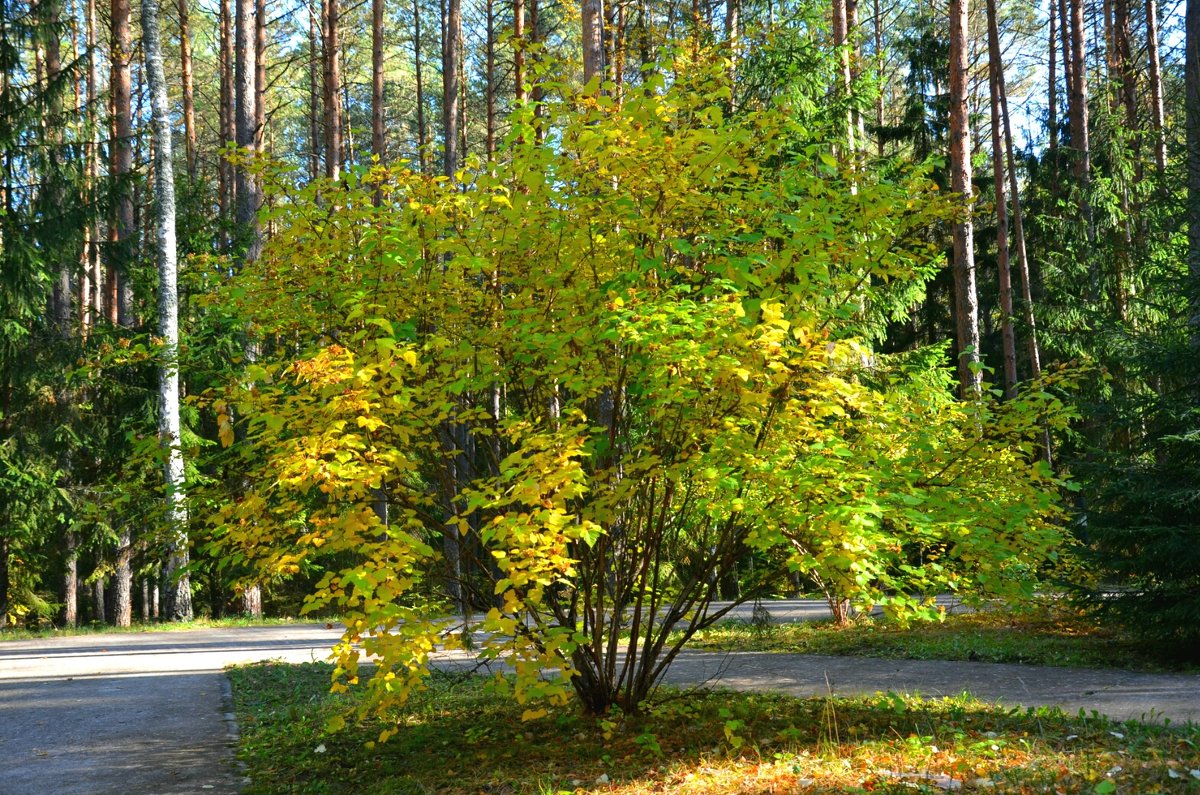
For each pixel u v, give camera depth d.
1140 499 9.20
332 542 4.61
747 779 4.77
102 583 25.28
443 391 5.23
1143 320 17.31
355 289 5.64
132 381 19.58
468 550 5.86
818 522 4.91
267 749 6.40
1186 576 9.06
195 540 5.97
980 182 24.02
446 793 5.07
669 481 5.73
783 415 5.19
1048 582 9.66
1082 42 20.02
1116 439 13.22
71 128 19.50
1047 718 6.28
